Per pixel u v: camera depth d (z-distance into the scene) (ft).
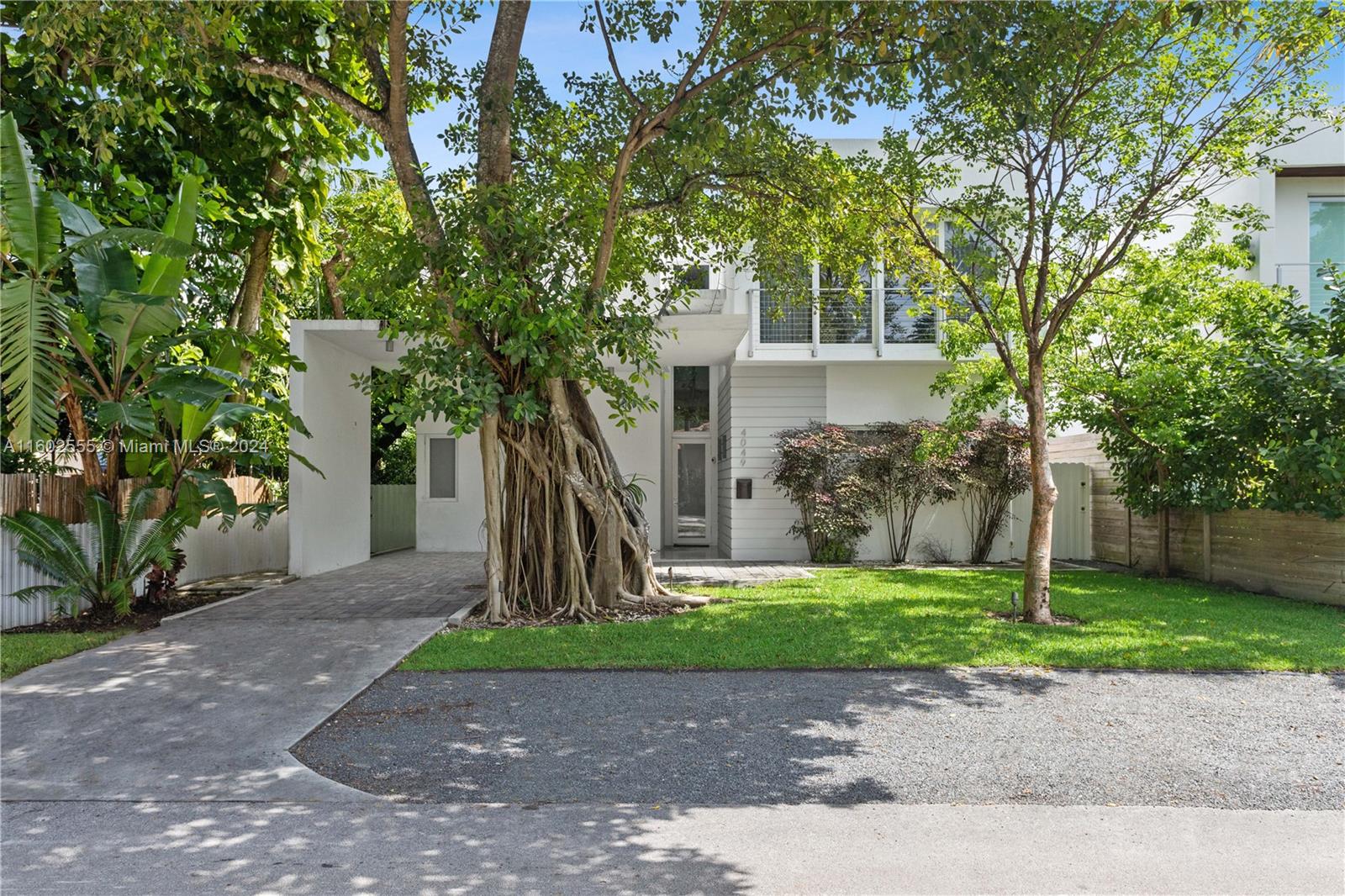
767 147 32.50
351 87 40.34
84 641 27.35
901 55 26.48
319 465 47.24
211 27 26.40
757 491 54.39
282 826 13.87
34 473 35.63
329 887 11.75
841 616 30.19
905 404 54.24
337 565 50.16
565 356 29.17
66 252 27.99
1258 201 53.36
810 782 15.67
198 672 23.90
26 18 25.07
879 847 12.98
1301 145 52.75
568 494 33.37
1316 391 34.81
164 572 34.65
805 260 38.50
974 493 52.47
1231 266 41.11
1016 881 11.89
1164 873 12.10
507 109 30.17
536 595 33.50
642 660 24.22
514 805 14.67
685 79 28.60
